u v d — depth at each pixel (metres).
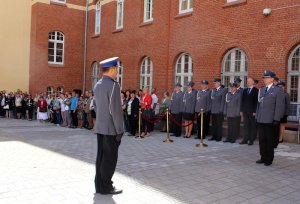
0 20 23.19
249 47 12.95
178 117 13.21
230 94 11.42
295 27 11.50
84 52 24.42
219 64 14.18
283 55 11.84
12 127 16.45
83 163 7.85
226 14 13.88
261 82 12.48
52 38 23.83
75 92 17.23
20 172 6.85
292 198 5.51
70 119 17.05
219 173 7.02
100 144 5.57
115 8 21.33
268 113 7.76
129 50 19.70
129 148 10.21
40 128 16.20
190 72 15.87
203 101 12.26
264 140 7.90
